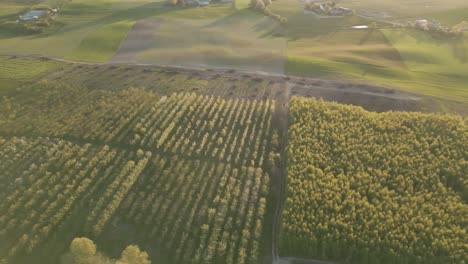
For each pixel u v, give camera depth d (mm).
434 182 52438
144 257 43312
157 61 95562
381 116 65438
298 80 84750
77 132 66125
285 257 46250
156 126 67000
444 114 70562
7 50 103438
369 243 44469
